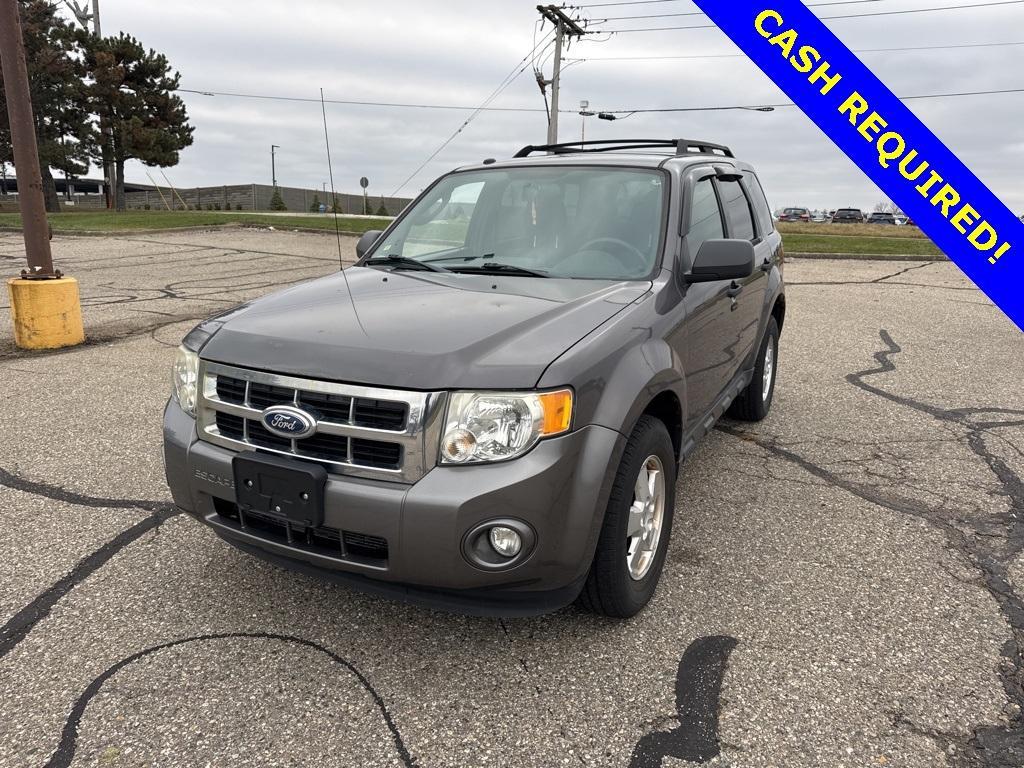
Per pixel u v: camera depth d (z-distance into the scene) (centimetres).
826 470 473
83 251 1838
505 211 398
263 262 1647
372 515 249
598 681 269
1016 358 793
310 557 268
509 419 249
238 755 233
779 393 652
